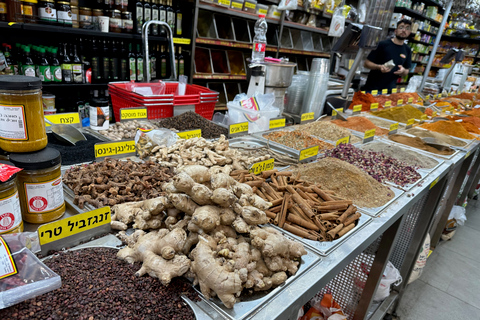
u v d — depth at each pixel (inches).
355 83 226.5
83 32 118.7
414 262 91.4
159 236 36.7
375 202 61.3
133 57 140.9
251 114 94.3
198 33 154.6
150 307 31.1
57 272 32.9
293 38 207.8
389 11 238.1
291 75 110.1
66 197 47.2
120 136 75.7
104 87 139.8
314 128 103.0
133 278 33.8
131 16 136.0
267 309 32.9
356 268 71.8
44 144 38.7
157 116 91.0
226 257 34.2
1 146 36.9
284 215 50.4
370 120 128.4
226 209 37.7
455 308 95.7
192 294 33.4
